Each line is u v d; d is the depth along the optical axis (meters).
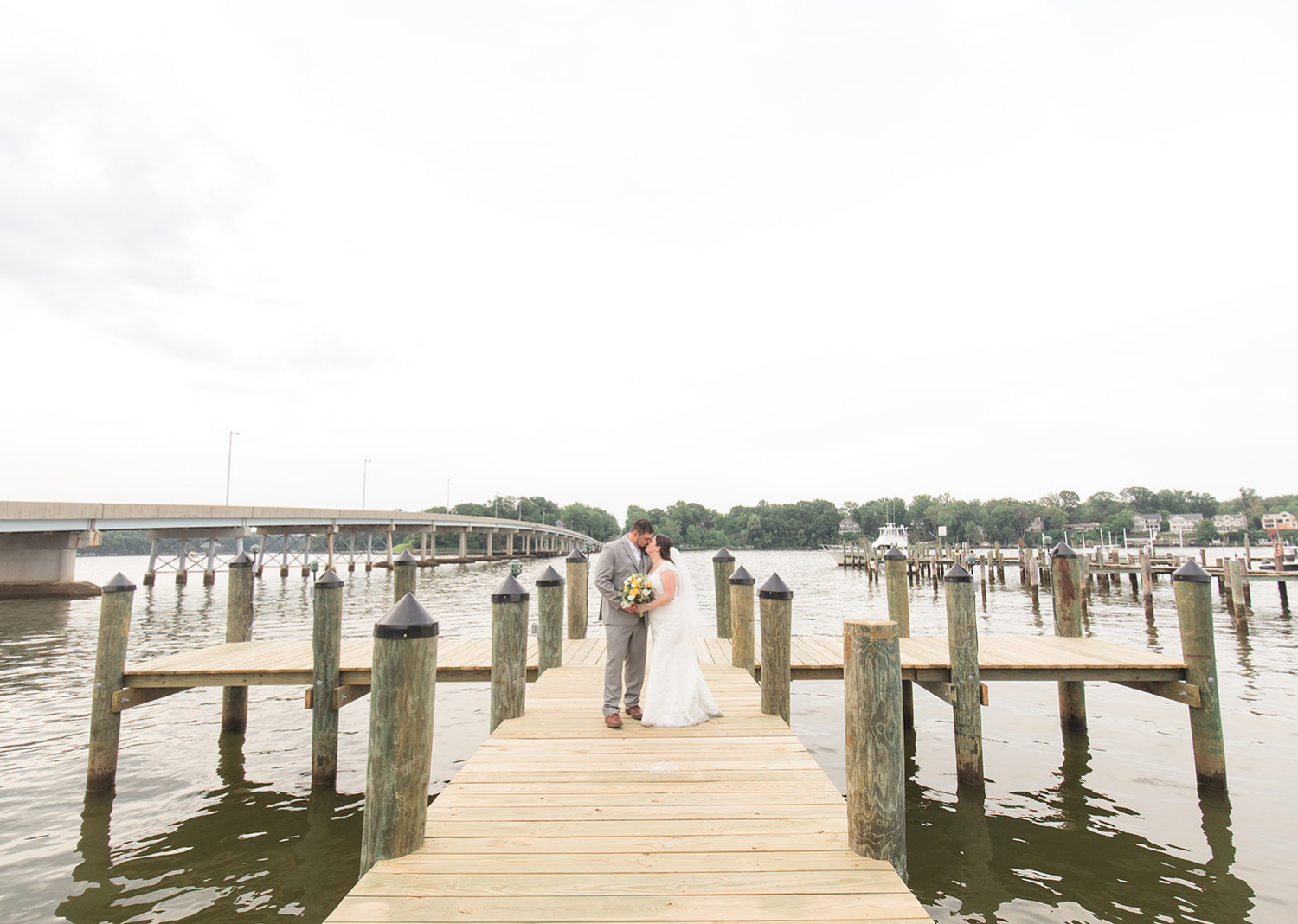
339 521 58.88
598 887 3.31
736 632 8.70
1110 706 11.47
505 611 6.45
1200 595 7.74
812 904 3.15
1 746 9.71
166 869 6.16
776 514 193.00
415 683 3.72
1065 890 5.64
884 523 179.88
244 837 6.80
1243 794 7.52
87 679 14.58
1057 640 10.09
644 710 6.18
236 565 10.32
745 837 3.86
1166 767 8.49
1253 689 12.76
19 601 33.50
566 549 165.62
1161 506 161.88
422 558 74.12
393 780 3.64
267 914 5.41
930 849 6.44
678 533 192.12
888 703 3.63
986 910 5.38
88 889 5.79
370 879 3.38
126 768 8.73
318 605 7.96
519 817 4.16
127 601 8.23
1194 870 5.90
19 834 6.86
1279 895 5.48
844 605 32.03
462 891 3.26
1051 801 7.48
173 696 12.58
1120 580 37.97
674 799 4.45
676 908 3.12
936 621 24.55
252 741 9.87
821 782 4.74
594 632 22.39
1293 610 27.59
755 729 6.01
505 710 6.37
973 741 7.84
